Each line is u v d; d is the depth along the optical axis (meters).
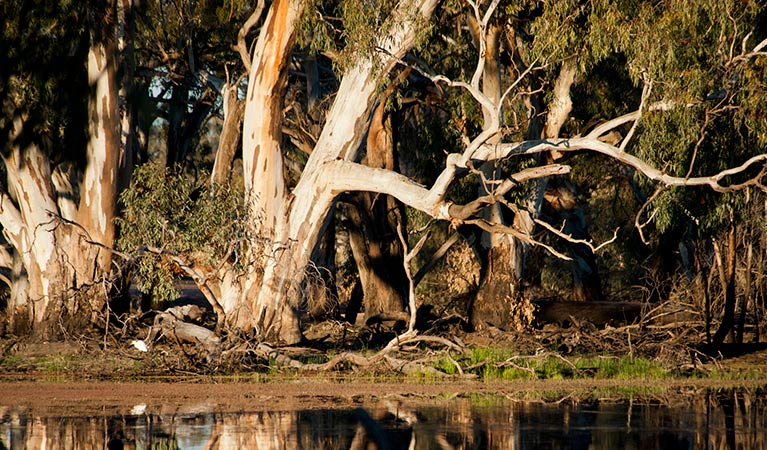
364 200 65.81
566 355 50.53
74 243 56.44
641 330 52.53
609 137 62.53
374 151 64.75
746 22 48.72
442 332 60.44
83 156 60.31
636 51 45.72
